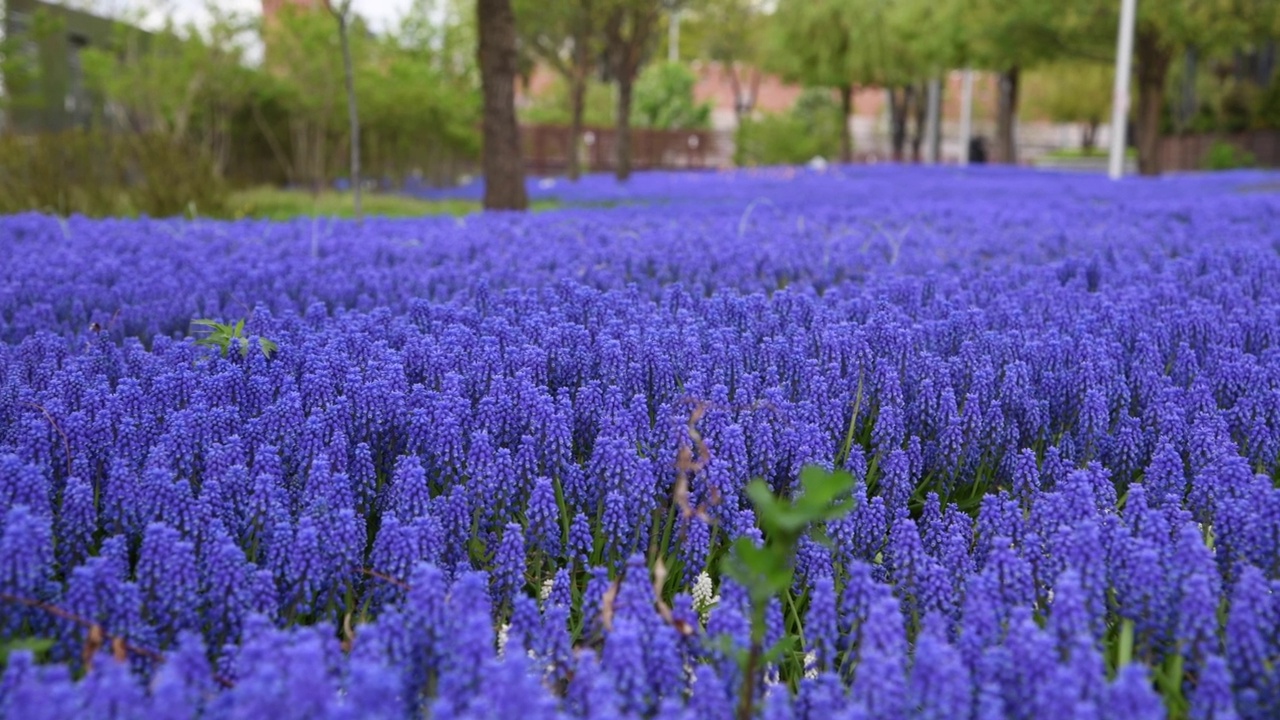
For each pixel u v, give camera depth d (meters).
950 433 3.77
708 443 3.44
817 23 42.56
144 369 4.27
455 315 5.25
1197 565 2.51
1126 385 4.35
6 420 3.62
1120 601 2.62
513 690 1.88
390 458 3.71
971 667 2.30
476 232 9.66
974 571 2.89
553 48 31.11
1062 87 61.81
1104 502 3.24
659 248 8.52
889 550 3.10
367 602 2.79
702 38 53.72
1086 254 8.30
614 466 3.19
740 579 2.19
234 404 3.93
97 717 1.87
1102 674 2.12
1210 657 2.16
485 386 4.17
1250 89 48.88
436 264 8.20
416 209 20.06
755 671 2.33
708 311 5.41
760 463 3.49
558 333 4.43
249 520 2.94
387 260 8.28
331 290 6.47
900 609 2.87
